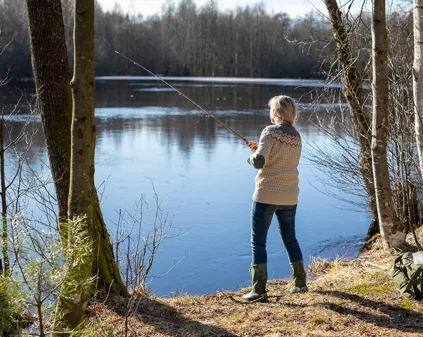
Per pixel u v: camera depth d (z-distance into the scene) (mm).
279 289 4844
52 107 4168
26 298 2553
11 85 36031
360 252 6840
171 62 75375
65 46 4211
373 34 5113
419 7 5082
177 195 10445
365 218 8938
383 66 5137
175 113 26719
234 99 35781
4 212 4566
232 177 12188
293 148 3922
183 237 7855
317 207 9516
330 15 6488
